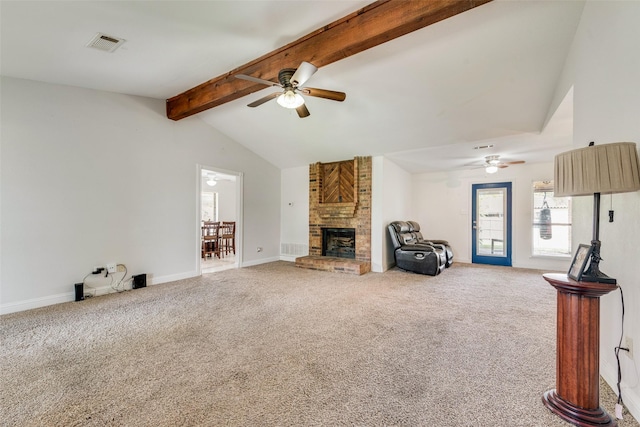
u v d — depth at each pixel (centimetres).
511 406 157
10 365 198
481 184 635
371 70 297
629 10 147
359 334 251
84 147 356
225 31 237
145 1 191
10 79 303
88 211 360
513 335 249
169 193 445
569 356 149
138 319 285
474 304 335
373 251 532
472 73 285
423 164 596
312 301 345
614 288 139
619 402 151
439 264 502
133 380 181
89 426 142
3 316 292
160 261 435
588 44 198
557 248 558
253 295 370
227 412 152
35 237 320
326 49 240
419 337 245
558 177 154
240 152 564
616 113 160
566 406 148
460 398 164
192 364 201
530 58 256
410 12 200
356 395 166
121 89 370
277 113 429
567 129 371
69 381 180
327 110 396
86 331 256
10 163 303
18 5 188
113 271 381
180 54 272
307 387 174
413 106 357
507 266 592
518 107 333
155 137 427
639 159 138
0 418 147
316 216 601
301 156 579
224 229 823
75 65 285
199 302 341
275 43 262
